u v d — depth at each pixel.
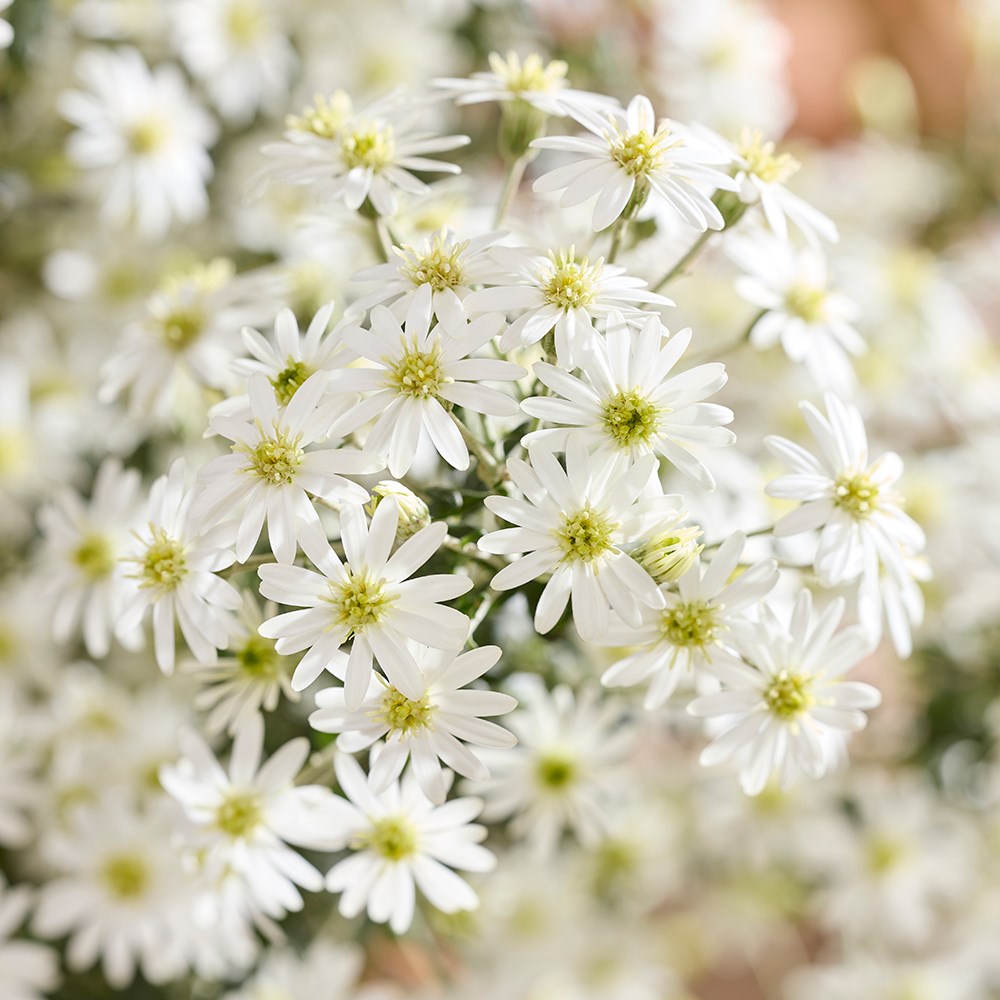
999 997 0.59
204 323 0.43
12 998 0.46
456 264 0.38
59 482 0.52
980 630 0.53
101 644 0.44
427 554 0.37
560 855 0.52
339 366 0.39
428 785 0.38
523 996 0.51
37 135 0.54
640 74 0.65
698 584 0.38
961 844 0.54
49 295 0.57
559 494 0.38
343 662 0.38
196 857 0.41
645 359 0.38
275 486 0.38
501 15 0.62
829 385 0.43
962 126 0.92
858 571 0.39
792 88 1.05
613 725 0.44
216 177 0.56
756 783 0.39
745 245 0.43
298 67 0.58
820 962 0.77
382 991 0.49
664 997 0.64
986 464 0.52
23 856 0.50
